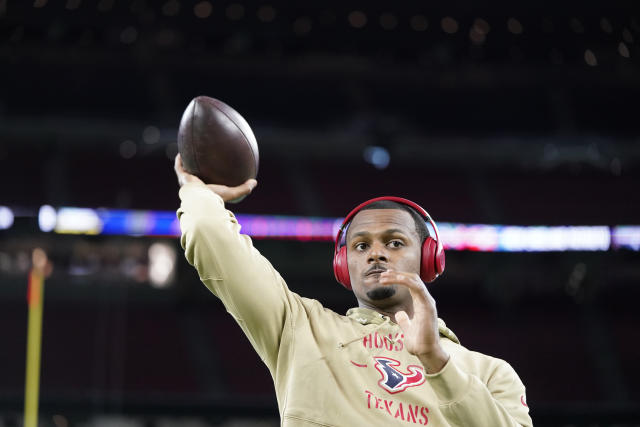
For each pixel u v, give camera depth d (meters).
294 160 22.56
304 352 2.23
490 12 20.88
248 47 21.16
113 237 19.86
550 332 20.02
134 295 19.72
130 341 19.14
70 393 18.02
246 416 17.94
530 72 21.59
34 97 21.30
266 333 2.27
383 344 2.27
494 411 1.99
